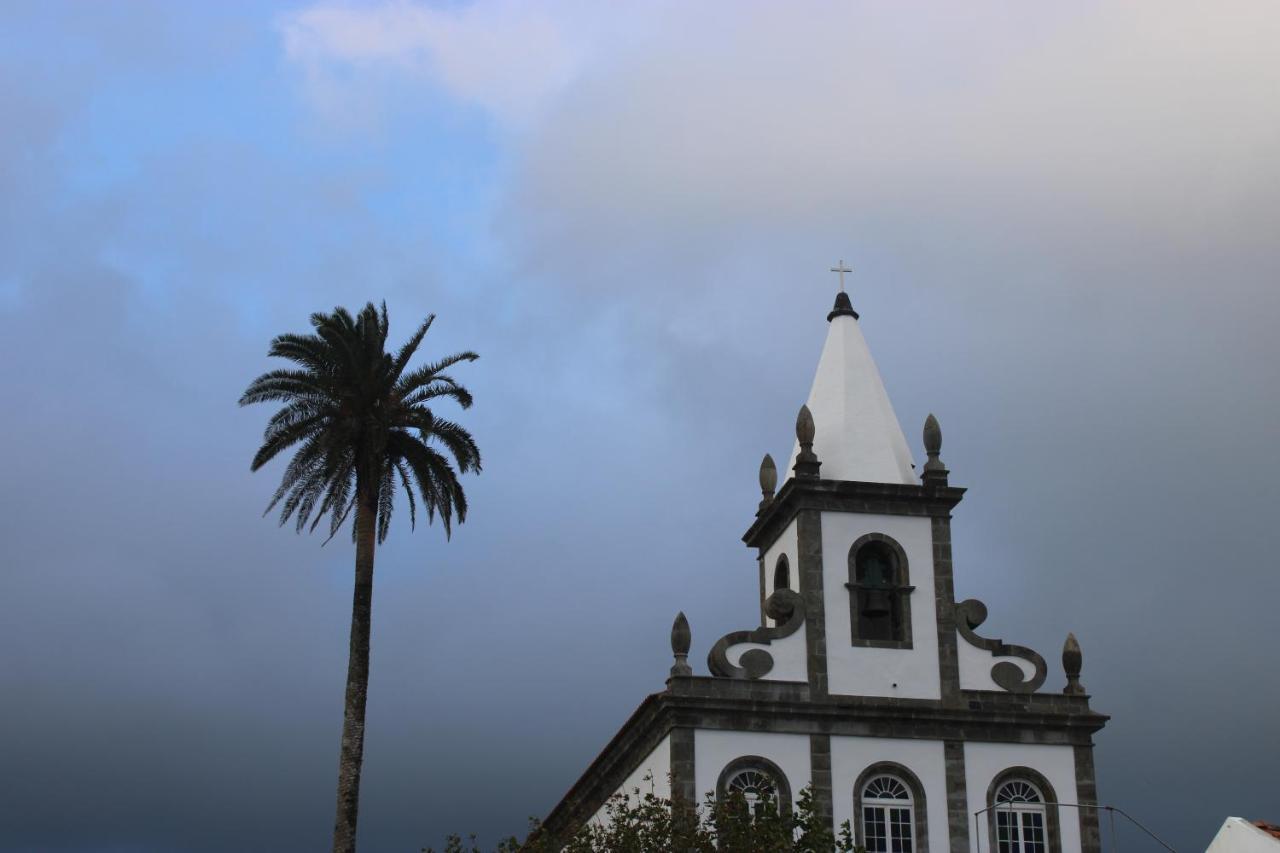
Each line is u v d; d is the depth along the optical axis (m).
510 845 39.09
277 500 45.34
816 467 44.59
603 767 46.94
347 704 44.50
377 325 46.53
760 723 41.66
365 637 45.06
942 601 43.81
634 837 37.03
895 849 41.47
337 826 43.34
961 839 41.69
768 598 43.44
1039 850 42.12
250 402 45.47
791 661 42.47
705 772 40.97
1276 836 32.00
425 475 45.97
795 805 40.97
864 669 42.75
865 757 41.94
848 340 47.72
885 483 44.56
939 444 45.41
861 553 44.38
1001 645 43.72
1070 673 43.84
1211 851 33.34
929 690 42.91
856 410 46.16
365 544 45.59
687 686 41.62
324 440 44.06
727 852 36.69
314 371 45.97
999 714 42.78
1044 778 42.62
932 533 44.50
